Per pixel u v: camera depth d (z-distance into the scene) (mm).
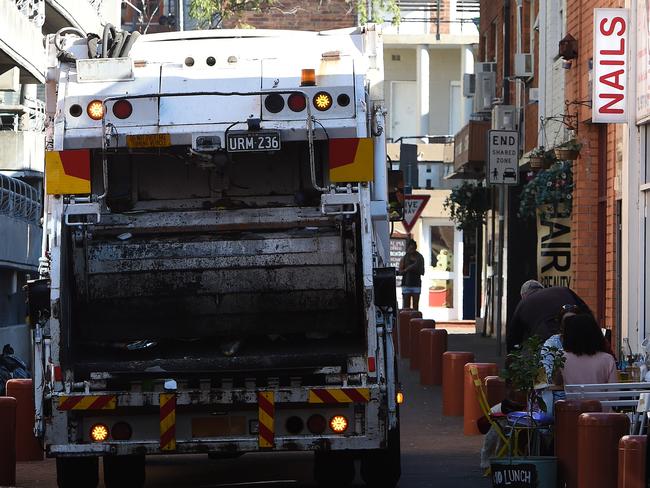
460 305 97562
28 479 26141
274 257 22328
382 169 22906
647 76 34781
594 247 43188
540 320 28312
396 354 22031
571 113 44531
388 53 101750
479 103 66562
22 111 69250
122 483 25203
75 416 21484
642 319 36062
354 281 22422
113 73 22172
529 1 58875
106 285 22484
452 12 100875
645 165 36062
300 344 22844
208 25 84250
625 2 36500
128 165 23031
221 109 21938
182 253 22344
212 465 28844
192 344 23078
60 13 70812
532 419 23156
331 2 93938
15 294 64375
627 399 23406
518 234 62156
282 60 22297
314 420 21391
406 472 25844
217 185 23062
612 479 20406
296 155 22859
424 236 97688
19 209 60719
